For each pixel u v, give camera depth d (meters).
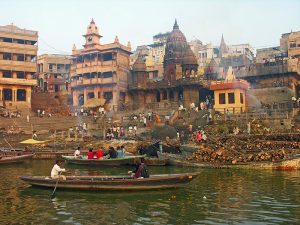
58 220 12.56
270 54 72.50
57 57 83.12
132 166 28.22
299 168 24.75
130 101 68.94
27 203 15.12
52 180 17.59
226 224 11.79
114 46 68.19
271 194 16.25
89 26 70.75
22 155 32.00
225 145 29.83
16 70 63.81
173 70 68.88
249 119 37.47
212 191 17.14
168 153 31.48
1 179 21.92
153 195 16.34
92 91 69.19
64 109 64.12
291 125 34.53
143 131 41.62
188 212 13.38
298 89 56.78
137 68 66.75
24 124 50.06
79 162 29.03
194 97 60.22
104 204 14.82
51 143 39.97
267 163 24.91
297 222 11.88
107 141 37.47
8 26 65.50
